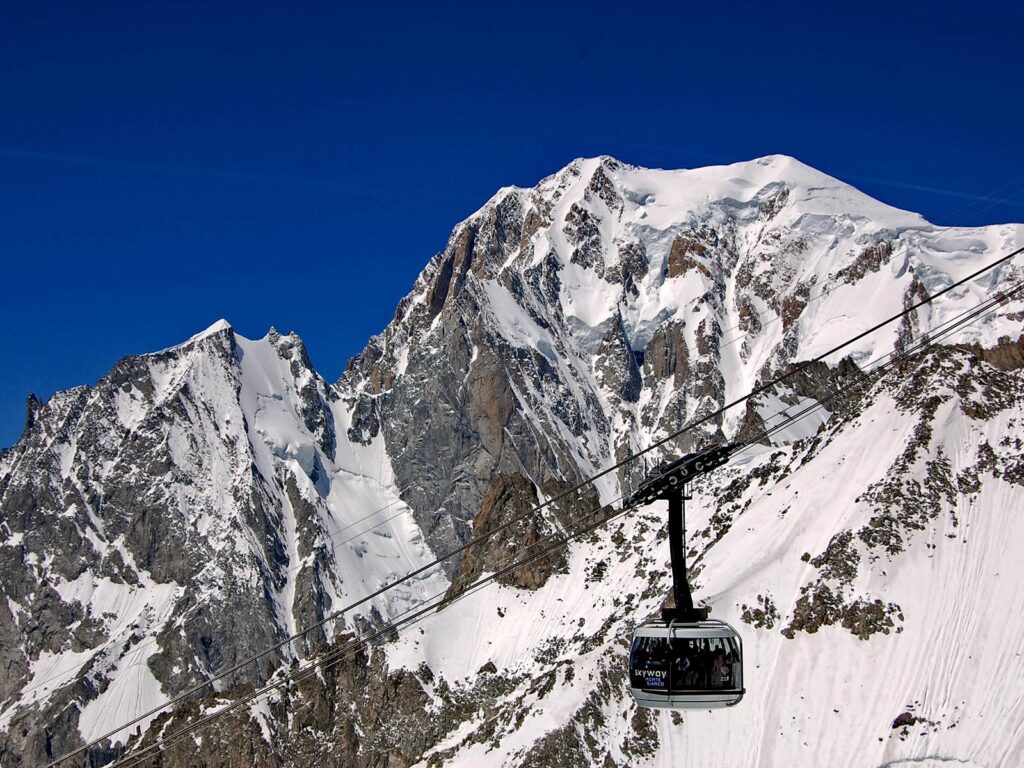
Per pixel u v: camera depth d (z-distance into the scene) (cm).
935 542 19638
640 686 6475
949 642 17962
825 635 18825
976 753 16162
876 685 17812
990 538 19425
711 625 6481
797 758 17175
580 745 18225
